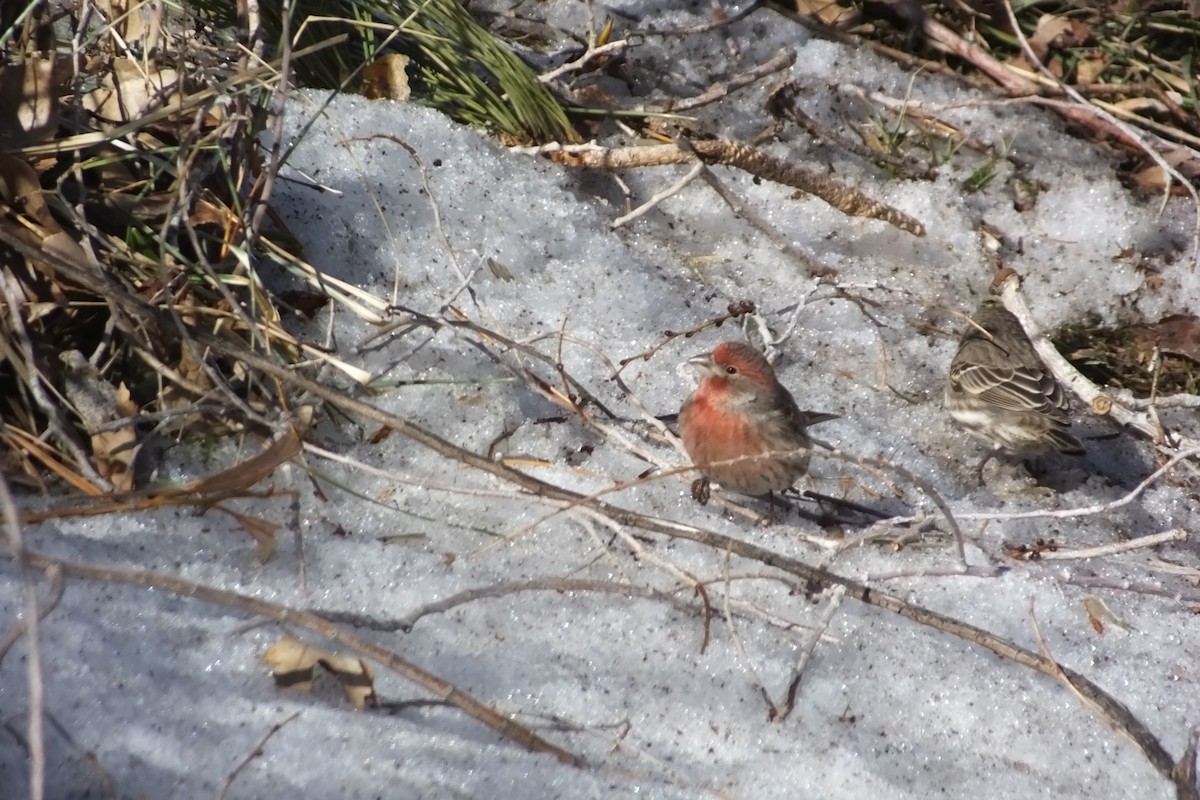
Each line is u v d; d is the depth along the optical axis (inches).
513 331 434.6
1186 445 455.8
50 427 330.6
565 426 406.0
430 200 452.8
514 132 496.4
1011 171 551.8
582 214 482.3
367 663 303.4
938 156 554.3
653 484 395.5
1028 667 344.2
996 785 314.8
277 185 435.2
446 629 323.3
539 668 317.7
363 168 458.6
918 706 332.2
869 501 421.1
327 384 375.6
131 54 406.6
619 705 312.7
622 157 495.8
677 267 485.1
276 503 349.1
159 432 353.1
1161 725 341.1
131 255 366.3
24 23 386.0
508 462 389.1
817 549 384.2
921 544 394.3
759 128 545.3
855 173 539.5
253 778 267.1
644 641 334.3
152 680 282.0
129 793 257.9
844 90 565.6
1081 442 474.0
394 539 350.6
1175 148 557.3
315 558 335.6
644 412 407.2
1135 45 593.9
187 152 385.1
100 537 322.0
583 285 459.8
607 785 285.9
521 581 324.8
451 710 297.1
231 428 359.9
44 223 356.2
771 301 482.9
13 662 276.2
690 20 573.6
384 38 493.7
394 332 406.3
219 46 453.1
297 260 395.5
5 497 236.1
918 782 311.3
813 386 463.5
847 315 488.7
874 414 459.5
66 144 365.7
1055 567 395.5
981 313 476.7
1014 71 587.5
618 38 554.9
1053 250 530.0
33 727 221.3
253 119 403.5
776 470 386.9
